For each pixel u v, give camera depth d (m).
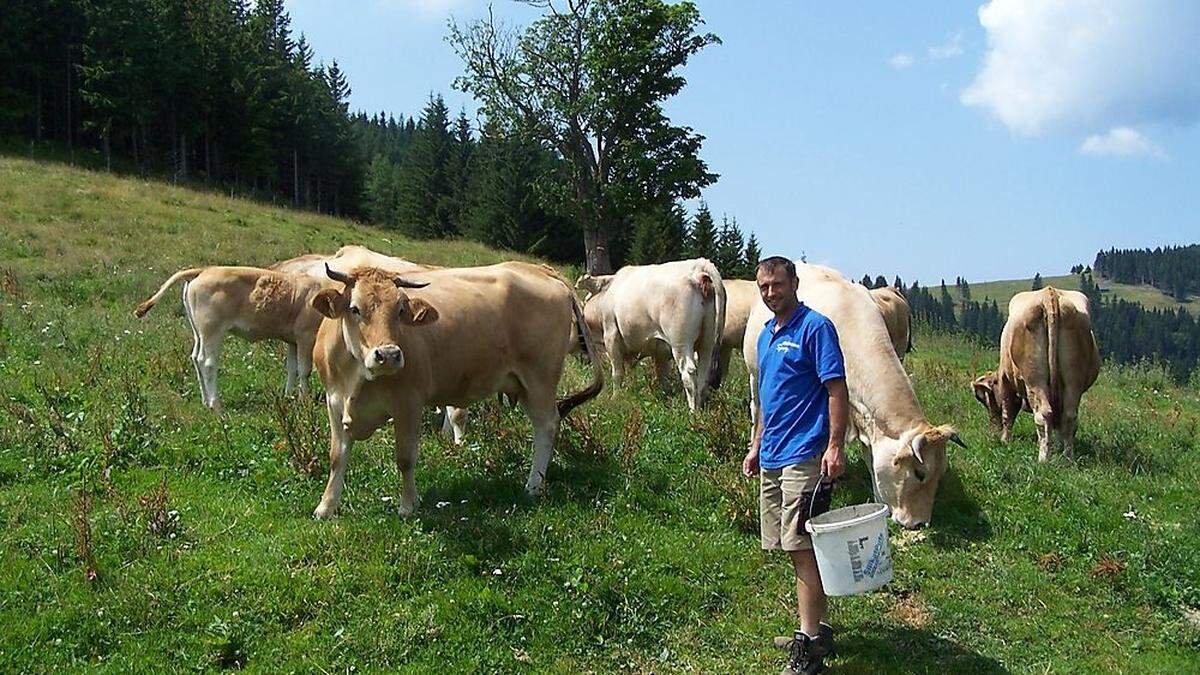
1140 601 6.86
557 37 40.66
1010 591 6.85
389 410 7.28
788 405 5.60
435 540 6.75
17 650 5.31
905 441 7.45
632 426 9.09
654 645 6.02
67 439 8.12
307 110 65.75
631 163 40.09
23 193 26.28
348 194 72.62
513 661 5.68
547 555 6.76
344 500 7.52
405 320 6.91
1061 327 9.62
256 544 6.61
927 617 6.46
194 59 57.69
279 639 5.62
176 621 5.71
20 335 12.26
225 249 24.06
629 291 11.84
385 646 5.62
